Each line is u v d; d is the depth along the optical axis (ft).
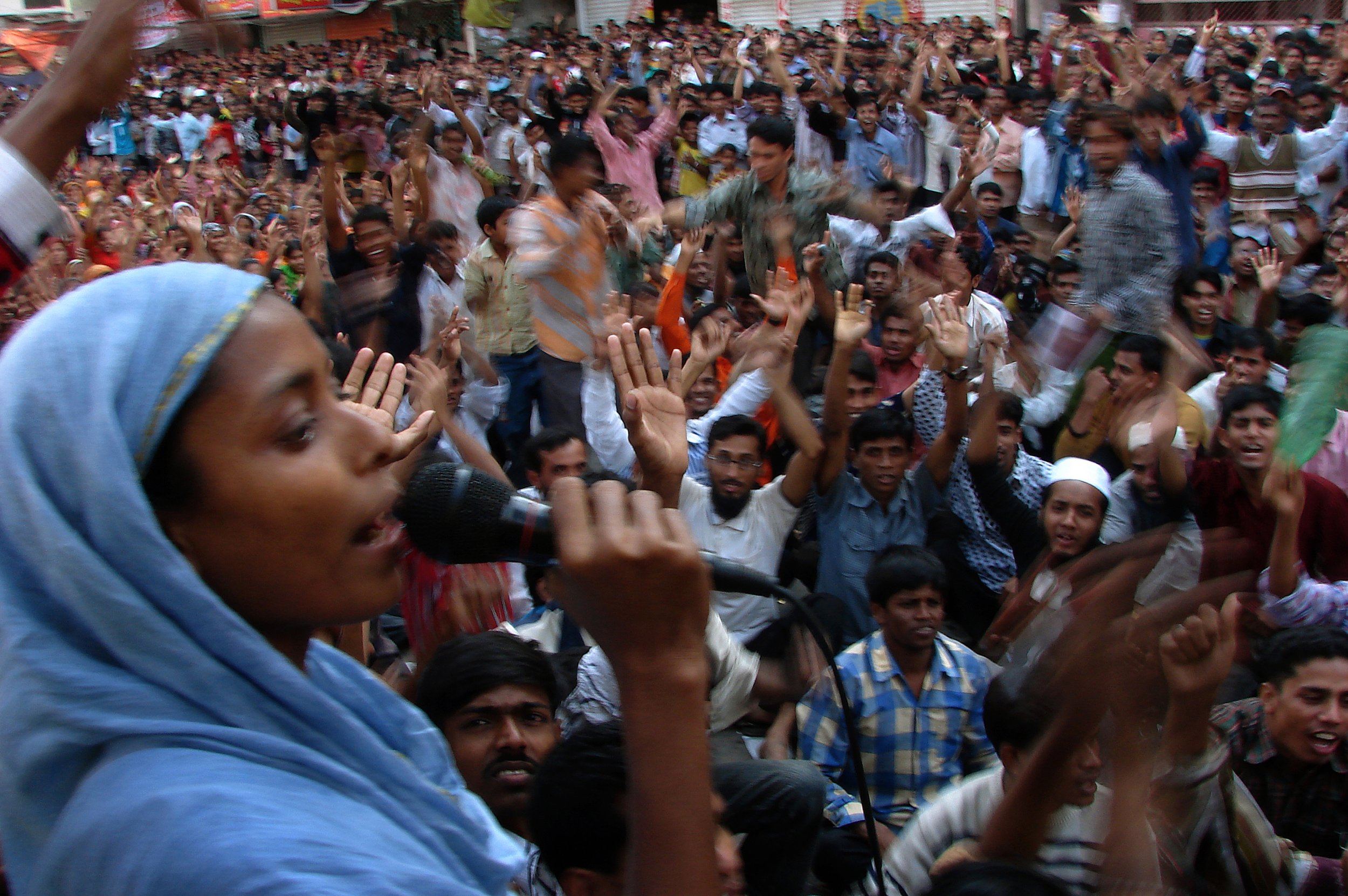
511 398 19.67
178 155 56.03
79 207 32.40
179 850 2.15
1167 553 11.86
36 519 2.30
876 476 12.35
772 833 6.98
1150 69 32.68
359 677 3.22
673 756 2.48
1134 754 4.78
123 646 2.35
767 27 69.97
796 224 18.28
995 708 6.42
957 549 12.66
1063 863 5.42
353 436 2.67
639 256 19.95
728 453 11.75
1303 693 7.85
